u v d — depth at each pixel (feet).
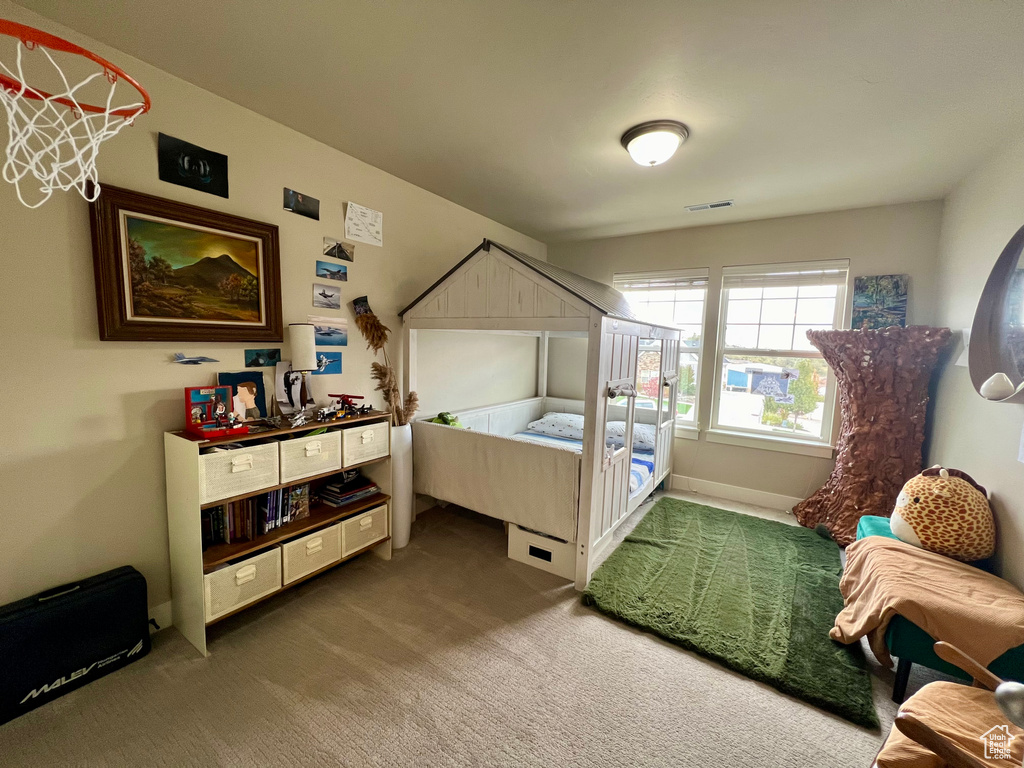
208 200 6.22
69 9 4.53
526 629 6.42
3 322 4.68
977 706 3.56
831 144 7.10
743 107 6.11
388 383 8.68
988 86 5.39
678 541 9.31
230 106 6.39
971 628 4.51
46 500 5.08
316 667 5.55
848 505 9.43
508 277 8.13
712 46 4.90
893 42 4.69
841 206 10.10
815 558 8.60
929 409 9.10
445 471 9.30
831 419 10.84
